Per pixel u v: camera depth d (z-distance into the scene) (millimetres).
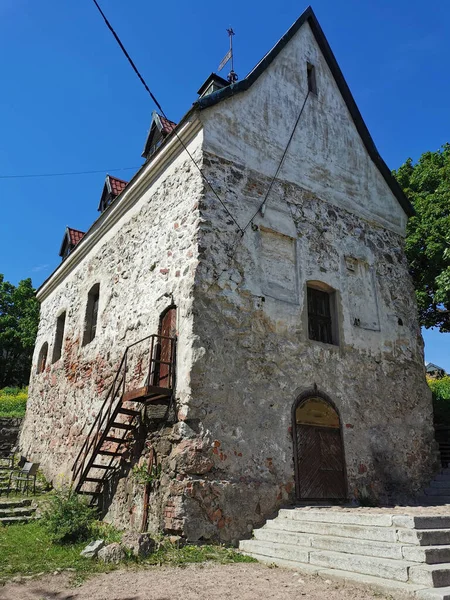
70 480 11391
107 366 11133
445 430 12945
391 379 11195
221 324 8477
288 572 5809
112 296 11711
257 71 10742
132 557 6352
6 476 12555
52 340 15734
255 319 8992
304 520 7301
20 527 8203
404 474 10508
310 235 10656
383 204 12961
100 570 5871
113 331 11234
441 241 14922
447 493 10492
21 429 17000
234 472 7863
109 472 9492
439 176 16344
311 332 10133
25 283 35906
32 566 6012
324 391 9672
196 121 9453
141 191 11352
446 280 12586
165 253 9625
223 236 9008
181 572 5805
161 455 7957
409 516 5832
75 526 7367
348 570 5520
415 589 4633
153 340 8742
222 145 9617
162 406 8242
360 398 10320
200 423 7746
